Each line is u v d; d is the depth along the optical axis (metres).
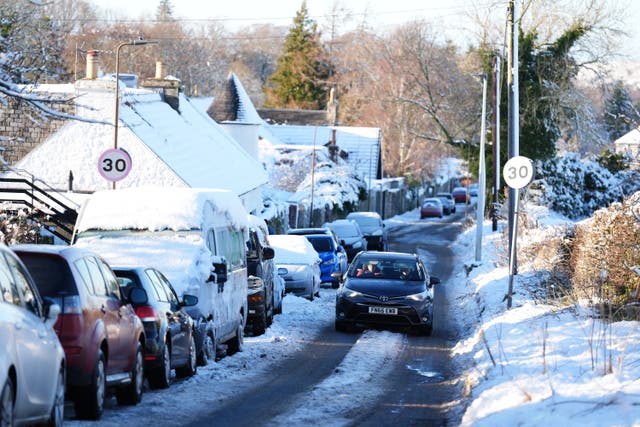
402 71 186.50
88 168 77.69
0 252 18.95
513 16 61.06
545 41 138.12
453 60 156.50
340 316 48.84
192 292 34.84
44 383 19.27
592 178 146.00
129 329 26.48
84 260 24.59
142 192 38.09
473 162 147.38
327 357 40.00
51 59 38.88
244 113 139.12
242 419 25.27
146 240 36.34
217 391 30.22
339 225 101.69
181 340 32.34
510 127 61.09
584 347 32.12
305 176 157.88
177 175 77.62
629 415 19.09
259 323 47.41
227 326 39.03
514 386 25.09
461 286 77.56
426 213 194.75
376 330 49.78
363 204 168.62
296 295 65.31
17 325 17.84
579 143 141.62
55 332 22.06
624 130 152.75
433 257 111.00
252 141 139.88
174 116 97.50
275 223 117.19
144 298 27.19
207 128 110.25
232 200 41.78
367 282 49.69
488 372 29.94
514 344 36.06
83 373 23.02
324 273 77.44
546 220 87.56
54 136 78.00
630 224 42.66
